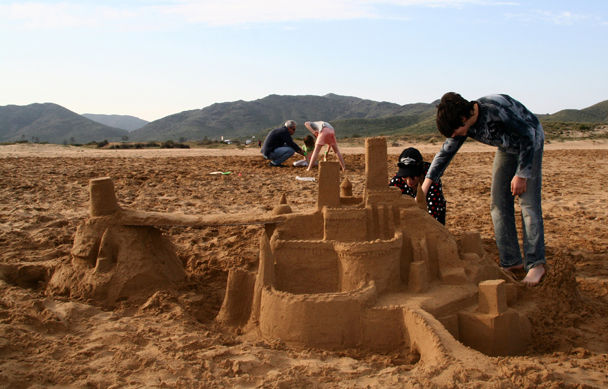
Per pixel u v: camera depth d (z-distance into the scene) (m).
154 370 3.43
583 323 4.55
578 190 12.79
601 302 5.14
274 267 4.61
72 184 12.63
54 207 9.70
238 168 16.98
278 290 4.45
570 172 16.73
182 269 5.57
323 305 3.90
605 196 11.86
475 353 3.43
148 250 5.16
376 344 3.90
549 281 4.86
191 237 7.49
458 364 3.25
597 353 3.98
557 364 3.62
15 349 3.66
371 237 4.69
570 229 8.59
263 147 17.39
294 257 4.62
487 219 9.20
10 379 3.21
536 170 4.99
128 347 3.77
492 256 6.57
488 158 21.47
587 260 6.64
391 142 37.19
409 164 5.92
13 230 7.61
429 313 3.94
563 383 3.17
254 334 4.23
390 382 3.26
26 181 12.79
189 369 3.45
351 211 4.64
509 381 3.14
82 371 3.40
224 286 5.46
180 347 3.80
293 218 4.89
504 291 4.12
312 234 4.86
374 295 4.07
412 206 4.80
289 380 3.28
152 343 3.88
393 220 4.72
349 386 3.23
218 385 3.27
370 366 3.54
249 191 12.20
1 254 6.33
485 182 14.24
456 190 12.77
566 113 116.75
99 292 4.89
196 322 4.46
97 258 5.06
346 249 4.36
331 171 4.87
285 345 3.93
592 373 3.46
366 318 3.92
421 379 3.17
